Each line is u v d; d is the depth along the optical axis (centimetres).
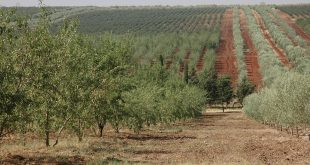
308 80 5188
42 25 3088
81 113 3778
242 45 19625
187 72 16362
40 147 3534
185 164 2906
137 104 5416
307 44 19088
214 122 9700
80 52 3650
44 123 3456
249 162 3070
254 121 9912
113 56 4853
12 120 2834
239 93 16075
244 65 17262
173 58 19262
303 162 3086
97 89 3906
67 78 3431
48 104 3362
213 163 3000
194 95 11125
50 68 3123
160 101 7469
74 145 3756
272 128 7519
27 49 2925
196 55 19100
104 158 3123
